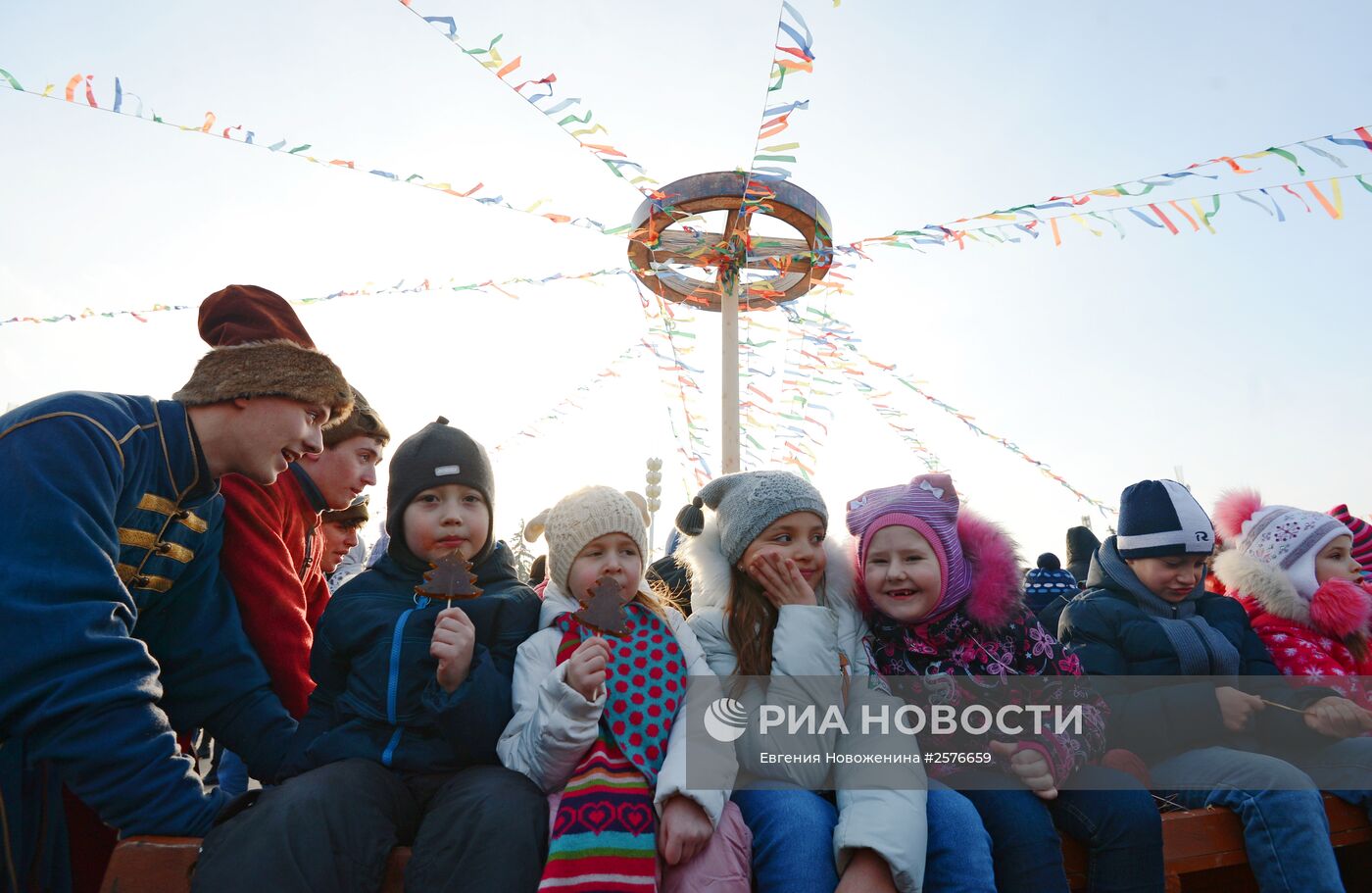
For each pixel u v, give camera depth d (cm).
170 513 166
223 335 213
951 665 193
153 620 176
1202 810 189
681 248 420
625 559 182
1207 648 236
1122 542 257
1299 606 264
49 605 136
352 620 172
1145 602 251
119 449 155
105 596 144
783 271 447
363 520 297
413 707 159
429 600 176
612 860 137
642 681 165
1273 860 179
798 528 194
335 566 291
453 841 136
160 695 149
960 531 207
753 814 160
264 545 197
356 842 136
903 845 144
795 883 145
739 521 196
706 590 202
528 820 138
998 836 165
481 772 150
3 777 138
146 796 139
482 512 191
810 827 152
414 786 156
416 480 187
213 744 411
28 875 143
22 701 133
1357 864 227
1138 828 167
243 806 142
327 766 146
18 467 143
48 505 140
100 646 139
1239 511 307
